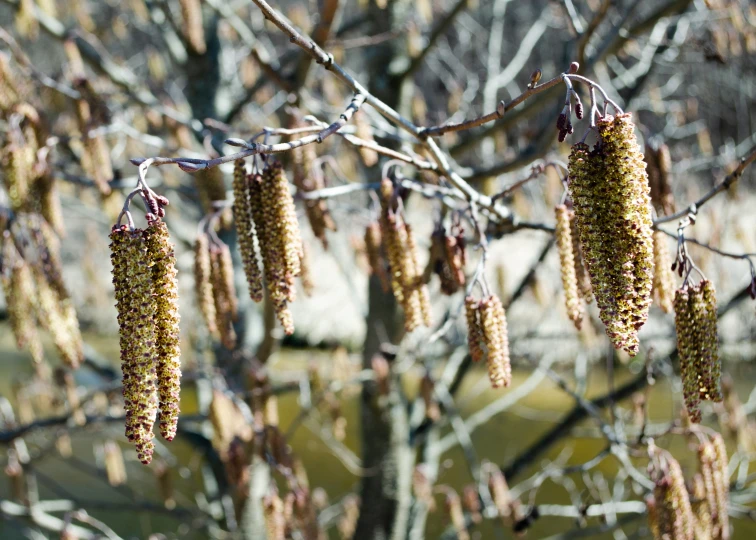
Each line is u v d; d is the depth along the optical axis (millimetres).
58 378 1088
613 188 635
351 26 1328
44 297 825
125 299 627
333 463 2021
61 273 834
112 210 915
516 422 2146
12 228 830
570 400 2205
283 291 698
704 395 679
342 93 1526
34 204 841
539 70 661
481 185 1139
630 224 633
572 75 649
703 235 1485
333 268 2338
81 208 1405
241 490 936
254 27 1635
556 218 743
